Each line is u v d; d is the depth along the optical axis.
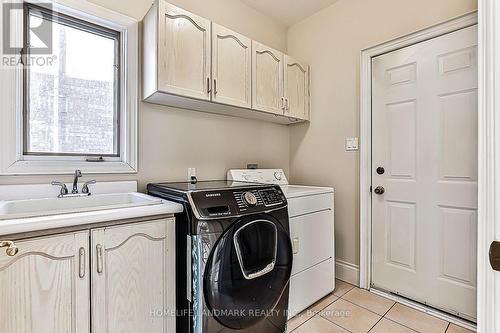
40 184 1.49
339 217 2.45
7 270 0.94
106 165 1.72
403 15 2.03
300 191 2.00
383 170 2.15
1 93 1.39
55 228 1.03
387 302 2.01
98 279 1.13
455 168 1.76
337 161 2.46
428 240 1.89
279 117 2.51
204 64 1.81
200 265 1.30
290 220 1.84
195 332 1.30
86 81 1.69
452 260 1.78
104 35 1.75
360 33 2.30
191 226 1.32
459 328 1.67
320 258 2.06
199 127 2.21
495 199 0.56
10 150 1.42
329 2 2.48
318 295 2.04
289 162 2.91
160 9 1.61
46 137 1.55
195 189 1.46
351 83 2.36
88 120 1.70
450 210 1.79
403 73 2.03
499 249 0.56
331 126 2.51
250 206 1.47
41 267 1.01
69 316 1.06
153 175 1.94
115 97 1.80
